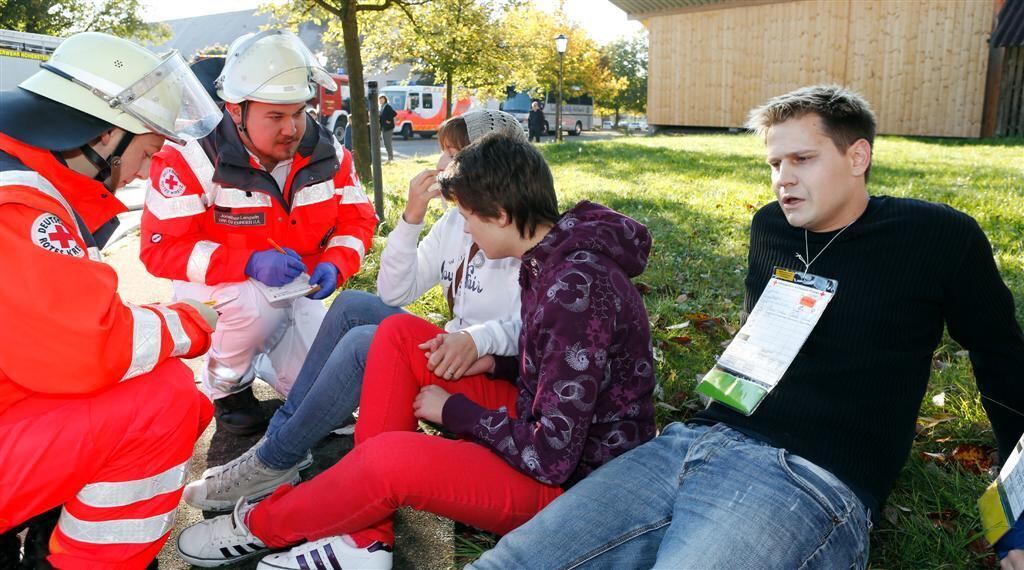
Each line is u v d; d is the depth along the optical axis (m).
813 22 21.27
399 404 2.14
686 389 3.22
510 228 1.96
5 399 1.68
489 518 1.90
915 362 1.92
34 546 1.92
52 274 1.62
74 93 1.76
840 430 1.89
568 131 40.41
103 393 1.78
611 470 1.85
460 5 15.13
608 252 1.85
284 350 3.15
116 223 2.04
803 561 1.60
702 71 23.59
